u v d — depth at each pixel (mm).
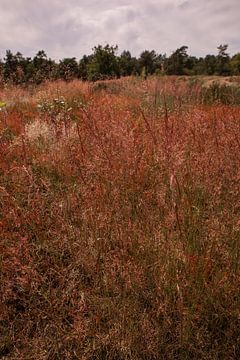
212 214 2814
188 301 2117
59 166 3775
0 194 3143
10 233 2688
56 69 10852
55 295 2254
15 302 2363
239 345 1988
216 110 5523
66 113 5949
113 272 2314
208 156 3480
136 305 2170
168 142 3246
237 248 2432
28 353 1997
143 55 56438
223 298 2150
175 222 2723
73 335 2010
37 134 5039
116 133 3781
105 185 3176
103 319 2150
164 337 2004
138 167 3395
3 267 2404
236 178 3111
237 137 3604
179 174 3154
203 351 1958
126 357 1904
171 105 6344
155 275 2273
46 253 2562
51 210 2955
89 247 2572
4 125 5246
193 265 2203
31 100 8258
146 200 3078
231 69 59406
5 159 3852
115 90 10938
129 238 2547
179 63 57094
